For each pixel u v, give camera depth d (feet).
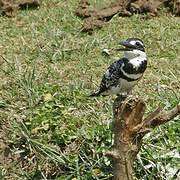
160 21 53.67
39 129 33.68
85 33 51.93
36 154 31.91
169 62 45.03
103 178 29.96
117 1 56.18
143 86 40.47
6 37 50.88
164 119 25.55
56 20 55.01
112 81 31.19
